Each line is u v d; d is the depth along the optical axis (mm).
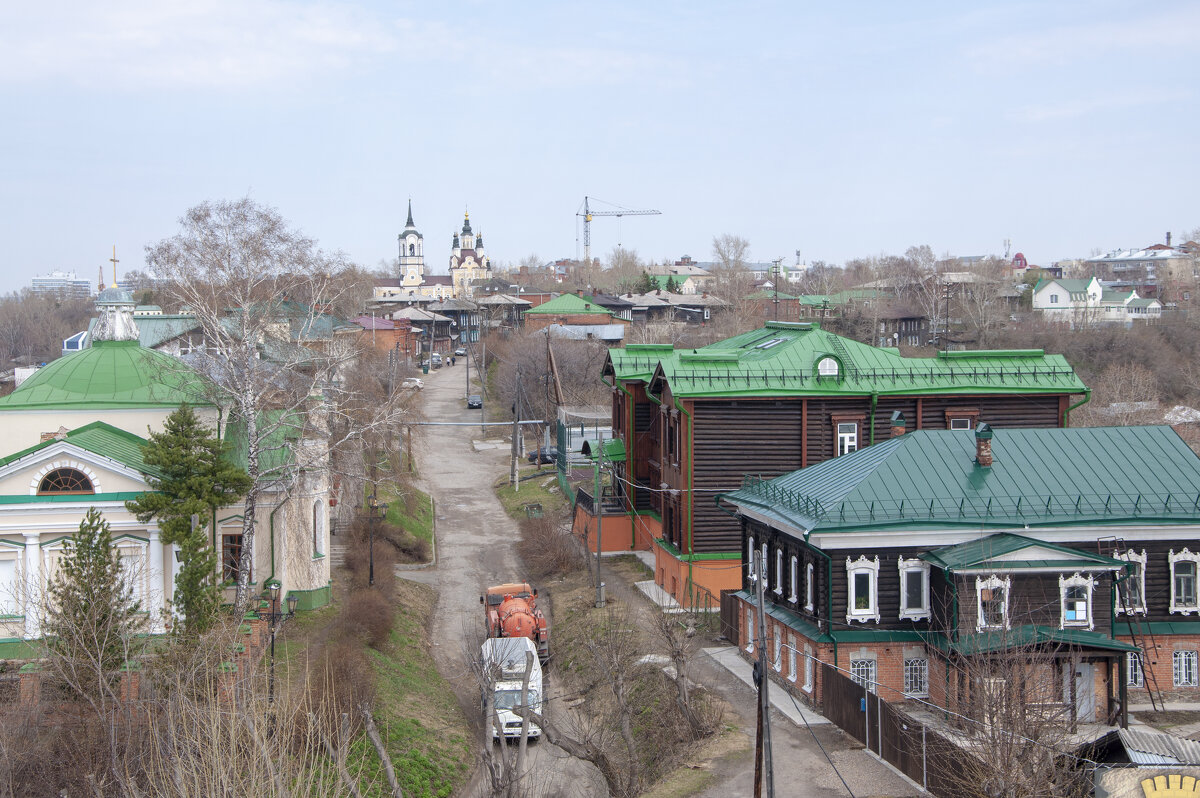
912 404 54531
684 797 31078
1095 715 35281
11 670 39594
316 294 51125
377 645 47531
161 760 27125
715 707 38469
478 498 87625
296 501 51031
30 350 183750
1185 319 145250
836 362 54188
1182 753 26188
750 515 43969
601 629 47375
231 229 47969
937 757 29766
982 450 39844
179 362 48188
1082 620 36375
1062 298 179000
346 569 58562
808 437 53844
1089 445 41406
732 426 53250
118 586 37312
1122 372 103500
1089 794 25156
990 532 37406
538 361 112750
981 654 32625
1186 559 38531
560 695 45250
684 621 46938
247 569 45656
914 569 37625
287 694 32062
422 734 39750
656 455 64250
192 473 43312
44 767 31109
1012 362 56469
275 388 48344
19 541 43562
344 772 28969
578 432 87938
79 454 43781
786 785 31250
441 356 165250
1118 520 37906
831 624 37281
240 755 27172
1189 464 40594
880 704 33000
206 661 33031
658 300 184375
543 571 65500
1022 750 26453
